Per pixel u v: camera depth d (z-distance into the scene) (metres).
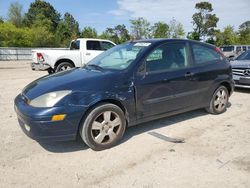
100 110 3.74
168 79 4.43
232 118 5.36
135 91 4.05
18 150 3.85
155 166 3.41
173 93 4.55
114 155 3.71
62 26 63.31
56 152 3.80
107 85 3.80
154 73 4.29
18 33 45.53
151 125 4.89
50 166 3.42
